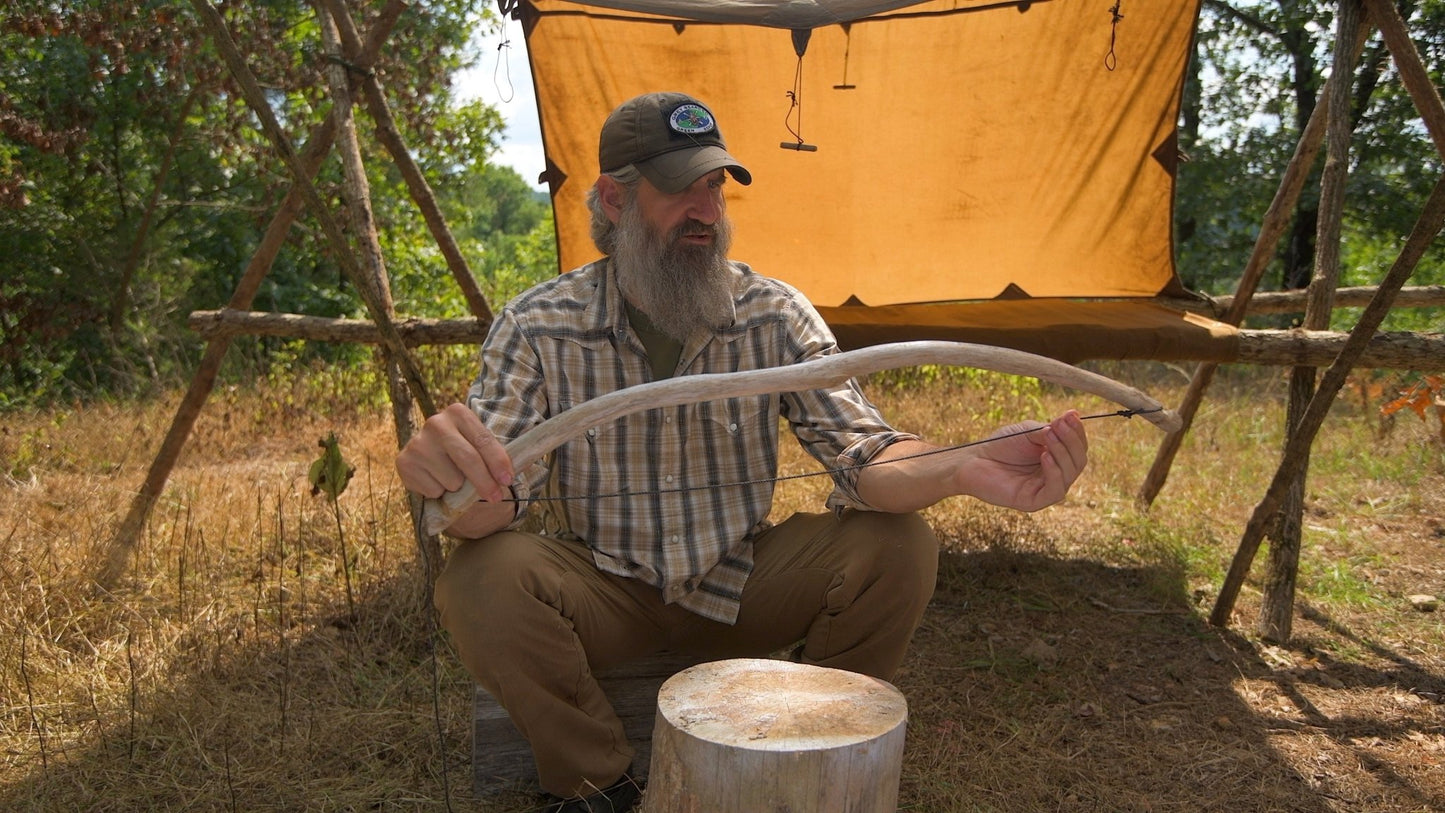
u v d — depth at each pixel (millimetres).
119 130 9664
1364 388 6312
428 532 1800
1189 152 10859
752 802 1718
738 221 4566
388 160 10336
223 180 10406
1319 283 3742
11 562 3676
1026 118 4301
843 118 4309
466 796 2516
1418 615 3785
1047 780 2639
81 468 5594
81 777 2553
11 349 8781
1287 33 10211
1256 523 3561
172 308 9844
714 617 2422
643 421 2393
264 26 7777
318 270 11344
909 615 2330
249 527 4297
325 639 3350
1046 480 1951
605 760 2283
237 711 2871
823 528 2422
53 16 6516
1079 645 3512
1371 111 9305
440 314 10266
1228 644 3543
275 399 6941
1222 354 3793
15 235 9227
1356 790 2596
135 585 3762
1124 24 4047
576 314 2406
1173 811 2506
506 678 2164
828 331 2512
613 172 2342
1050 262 4645
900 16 3920
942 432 5969
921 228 4578
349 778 2586
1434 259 9102
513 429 2283
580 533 2412
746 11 3326
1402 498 5145
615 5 3322
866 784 1757
